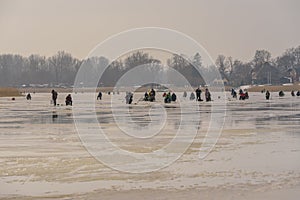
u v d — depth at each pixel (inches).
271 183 563.2
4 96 5009.8
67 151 845.8
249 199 488.1
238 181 577.0
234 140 998.4
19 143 957.8
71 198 501.7
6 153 821.9
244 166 682.2
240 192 518.6
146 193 519.5
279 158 749.3
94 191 531.8
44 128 1269.7
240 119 1552.7
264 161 722.2
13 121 1502.2
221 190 529.7
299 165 684.7
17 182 581.9
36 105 2640.3
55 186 559.2
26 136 1081.4
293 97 3855.8
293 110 2047.2
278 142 959.0
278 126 1306.6
